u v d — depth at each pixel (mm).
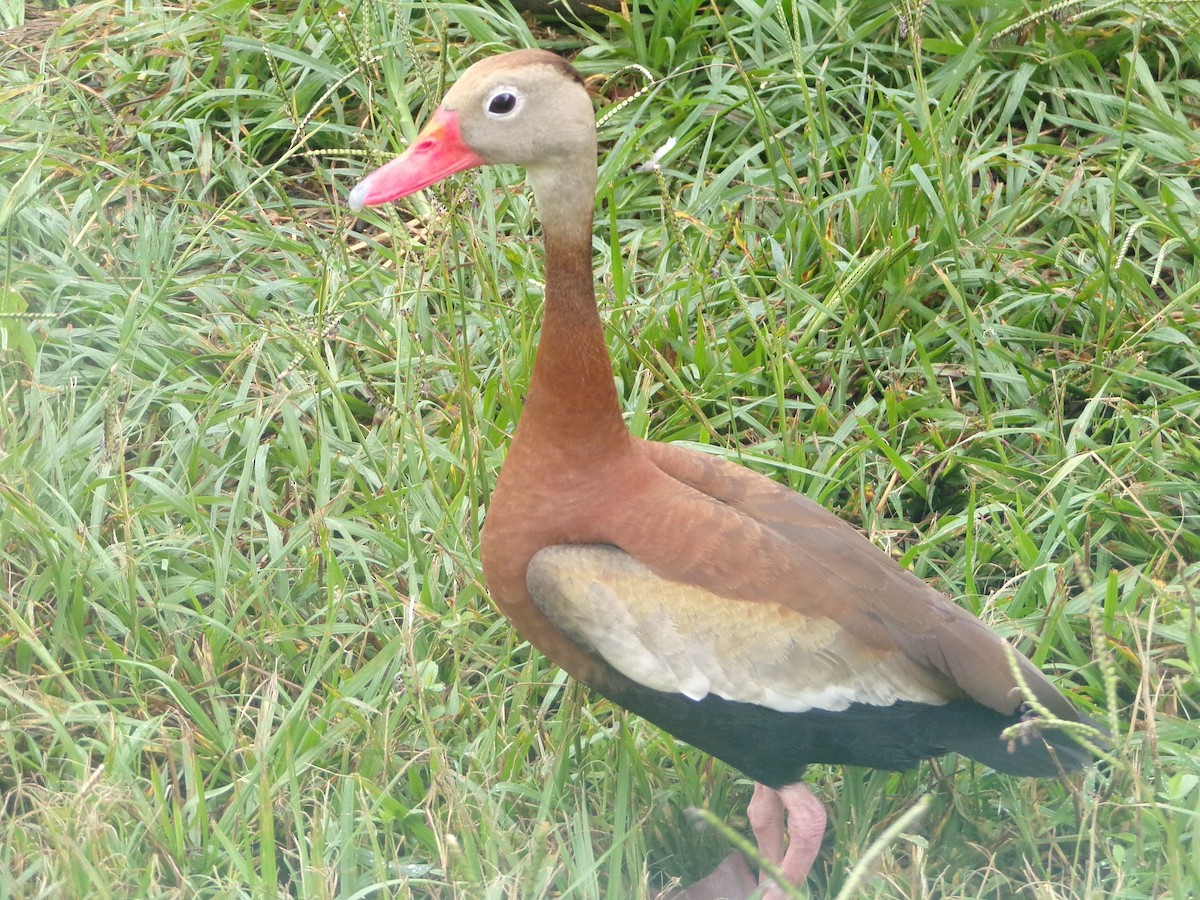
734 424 6727
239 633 5758
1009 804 5449
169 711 5520
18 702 5516
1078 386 6992
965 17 8344
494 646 5871
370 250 7754
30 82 8094
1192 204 7438
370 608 6004
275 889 4711
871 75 8281
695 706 4762
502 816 5176
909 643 4785
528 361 6711
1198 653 5156
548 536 4859
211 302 7156
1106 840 5098
